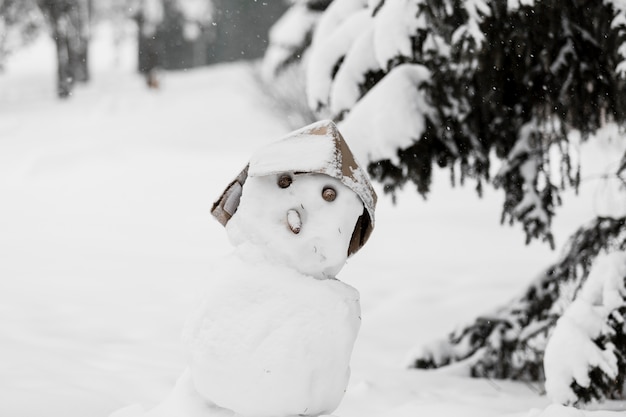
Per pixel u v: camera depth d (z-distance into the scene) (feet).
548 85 17.21
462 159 18.19
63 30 126.72
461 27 15.52
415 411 14.94
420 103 17.34
